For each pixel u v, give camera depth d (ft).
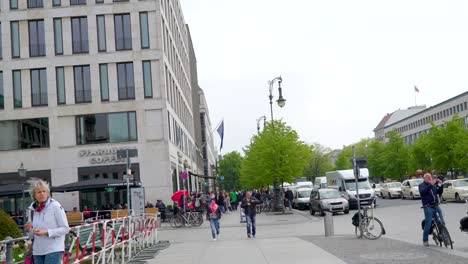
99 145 150.10
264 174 153.28
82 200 147.95
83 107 151.02
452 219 82.74
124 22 154.10
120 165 149.59
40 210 25.43
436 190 49.67
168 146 150.10
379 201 183.21
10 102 151.94
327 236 67.41
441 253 44.55
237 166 539.70
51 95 151.64
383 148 349.61
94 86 151.64
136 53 152.25
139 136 150.10
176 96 188.03
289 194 154.81
